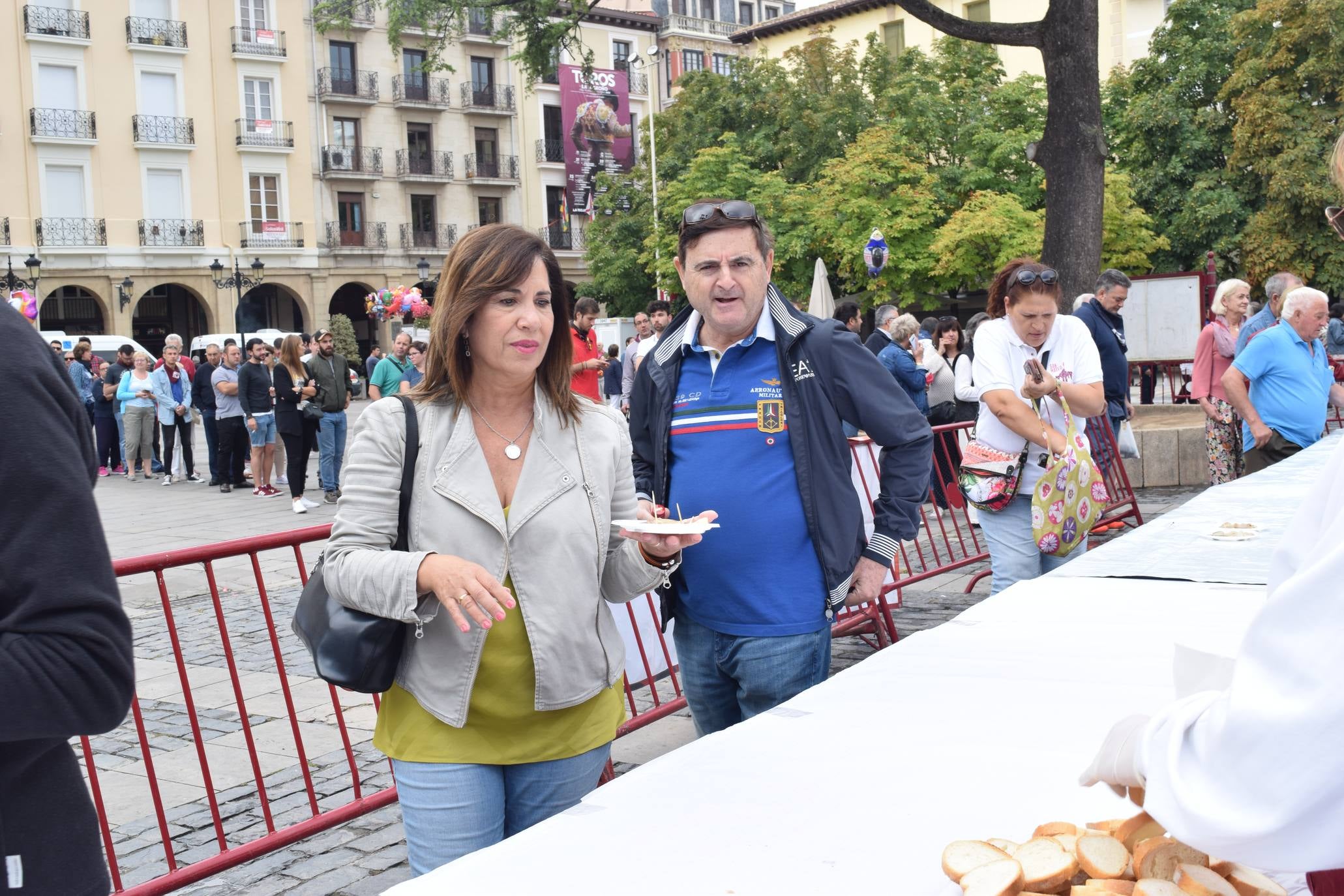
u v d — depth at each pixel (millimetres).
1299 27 25719
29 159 35500
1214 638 2471
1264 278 26297
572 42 14984
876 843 1498
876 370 3049
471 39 43750
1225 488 4969
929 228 25000
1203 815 985
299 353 12961
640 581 2330
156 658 6316
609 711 2346
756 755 1858
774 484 2928
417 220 43875
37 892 1378
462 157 44594
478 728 2189
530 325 2133
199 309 41875
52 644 1282
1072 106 11656
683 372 3082
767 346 3002
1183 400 16906
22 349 1318
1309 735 903
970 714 2027
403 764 2199
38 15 35219
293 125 40281
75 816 1438
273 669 5969
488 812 2197
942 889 1356
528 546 2178
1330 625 908
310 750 4684
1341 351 15328
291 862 3607
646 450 3189
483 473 2188
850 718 2043
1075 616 2793
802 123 30203
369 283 42531
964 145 27297
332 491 13477
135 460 17094
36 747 1380
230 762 4566
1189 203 26891
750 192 28000
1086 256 11781
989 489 4316
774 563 2916
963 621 2791
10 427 1273
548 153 46875
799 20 39875
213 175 38781
